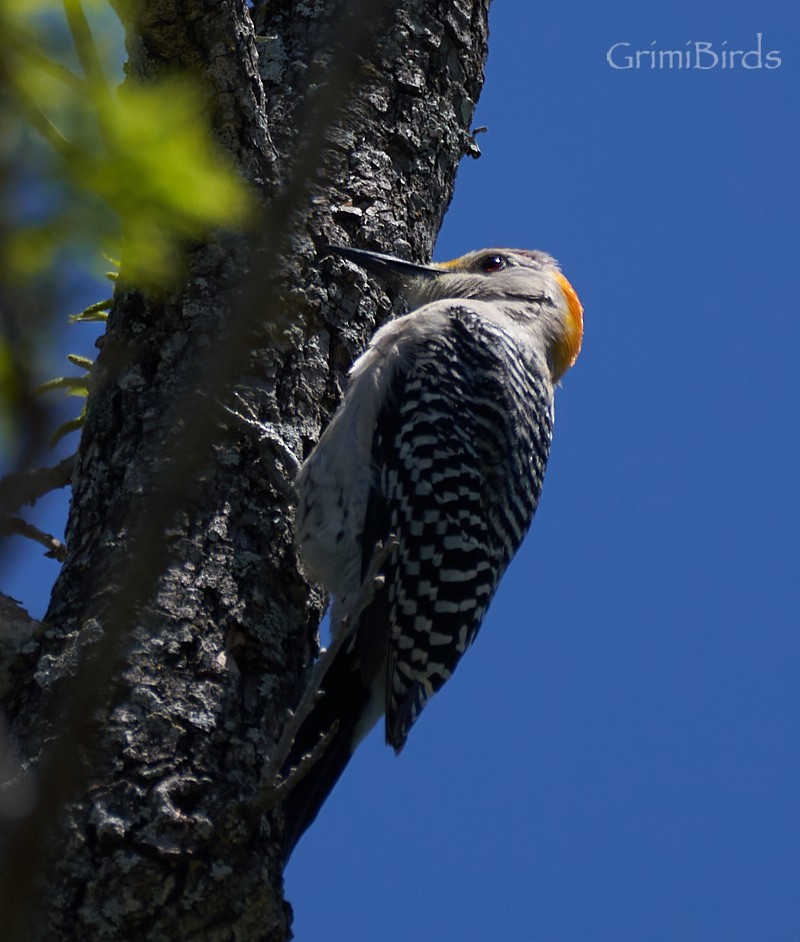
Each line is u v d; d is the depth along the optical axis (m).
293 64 9.90
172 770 6.93
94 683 4.30
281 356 8.88
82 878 6.50
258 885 6.76
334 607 8.99
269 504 8.34
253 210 7.06
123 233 4.23
